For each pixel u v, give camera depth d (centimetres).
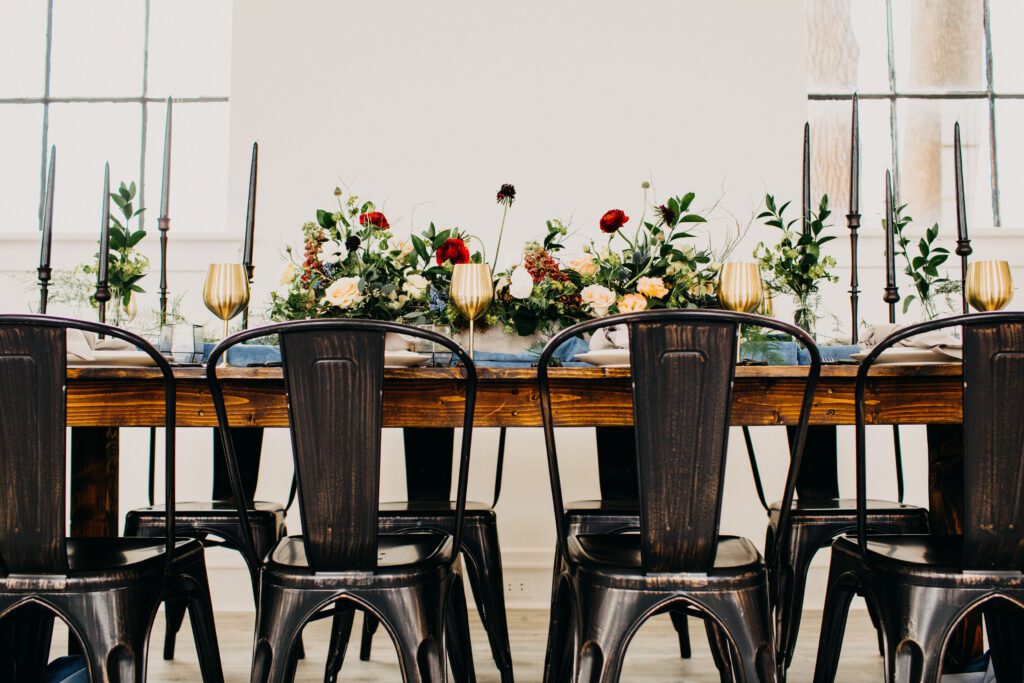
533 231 332
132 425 149
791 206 332
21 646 164
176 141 359
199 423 150
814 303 198
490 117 336
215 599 300
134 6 365
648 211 332
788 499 134
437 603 131
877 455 308
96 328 124
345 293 193
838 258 327
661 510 123
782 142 335
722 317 118
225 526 195
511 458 311
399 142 336
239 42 339
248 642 252
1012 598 124
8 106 362
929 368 146
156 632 262
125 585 129
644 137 335
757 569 128
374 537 127
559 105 336
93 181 360
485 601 181
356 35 339
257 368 147
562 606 150
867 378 152
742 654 123
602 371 146
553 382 151
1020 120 362
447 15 340
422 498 225
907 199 360
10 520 125
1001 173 361
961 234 218
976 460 123
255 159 223
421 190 334
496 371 146
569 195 333
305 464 125
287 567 130
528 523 308
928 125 362
